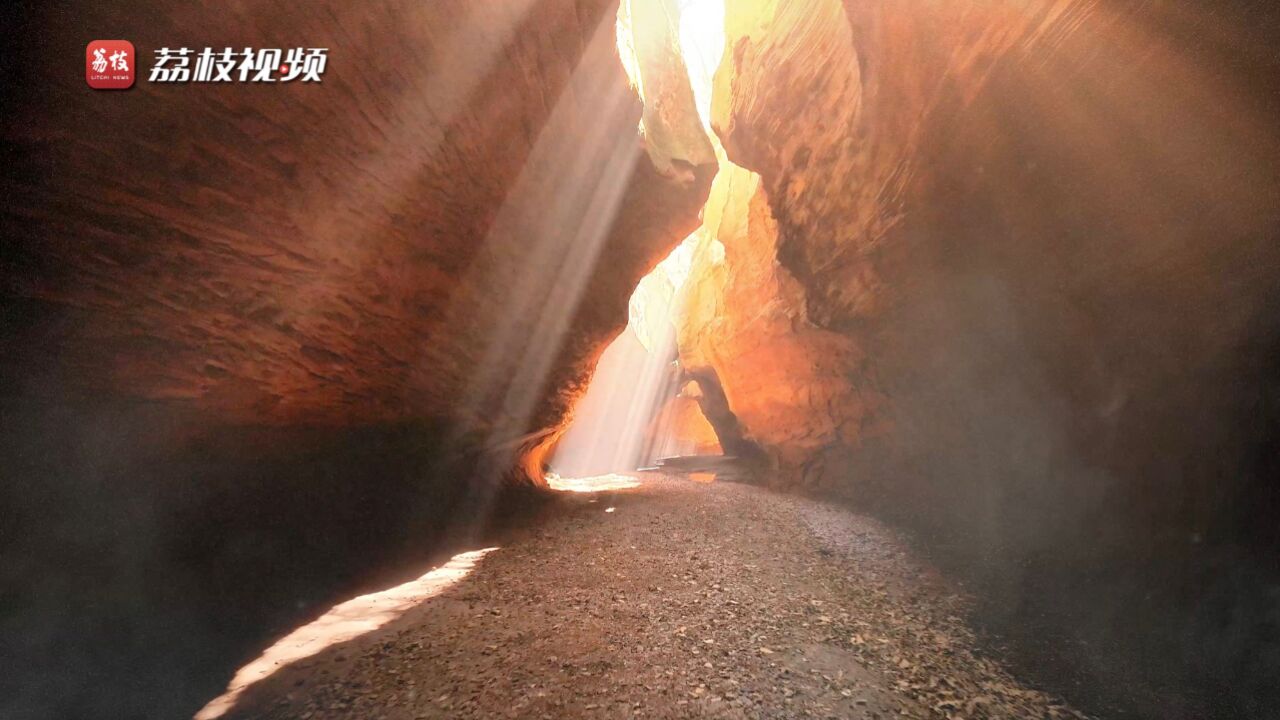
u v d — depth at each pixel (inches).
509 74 261.6
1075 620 223.0
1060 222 242.4
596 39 329.4
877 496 512.4
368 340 261.6
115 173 140.1
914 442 476.1
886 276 405.7
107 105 131.4
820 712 159.3
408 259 266.1
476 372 375.9
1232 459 198.8
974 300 331.6
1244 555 189.5
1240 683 165.5
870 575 297.7
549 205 372.2
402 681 170.7
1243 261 182.7
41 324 143.3
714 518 443.8
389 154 216.5
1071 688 178.5
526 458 597.9
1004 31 215.8
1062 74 202.7
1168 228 199.6
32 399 149.5
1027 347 310.3
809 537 383.9
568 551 342.3
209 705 154.5
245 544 218.5
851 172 418.9
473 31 223.3
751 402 805.2
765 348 694.5
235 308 190.2
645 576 286.8
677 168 537.6
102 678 152.9
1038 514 319.3
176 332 175.0
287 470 248.1
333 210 207.0
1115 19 173.6
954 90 257.3
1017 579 273.0
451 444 382.6
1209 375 207.6
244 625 198.4
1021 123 232.8
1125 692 173.9
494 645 198.7
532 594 257.3
